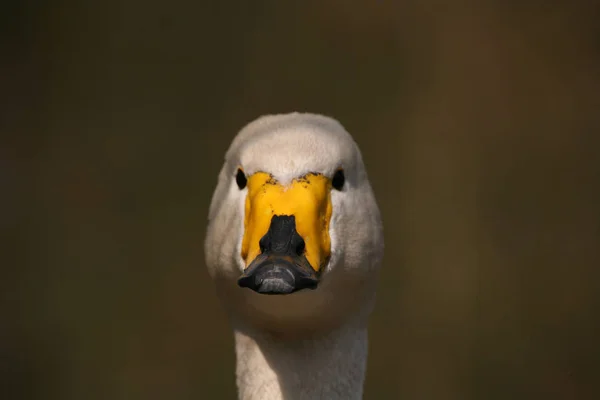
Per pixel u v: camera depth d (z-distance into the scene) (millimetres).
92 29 13914
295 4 13695
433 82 13531
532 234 13359
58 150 13836
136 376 13258
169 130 13734
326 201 5680
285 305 5832
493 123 13484
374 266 6105
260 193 5594
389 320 13234
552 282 13258
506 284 13266
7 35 13891
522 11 13523
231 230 5879
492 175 13430
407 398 13047
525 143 13453
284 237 5312
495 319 13219
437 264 13328
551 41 13461
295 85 13555
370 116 13531
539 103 13461
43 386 13234
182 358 13242
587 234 13289
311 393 6195
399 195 13453
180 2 13828
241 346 6312
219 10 13766
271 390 6191
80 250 13641
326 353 6207
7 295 13523
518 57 13523
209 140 13625
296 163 5680
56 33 13930
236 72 13672
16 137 13828
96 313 13477
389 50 13578
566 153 13430
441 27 13570
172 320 13336
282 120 6250
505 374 13102
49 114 13852
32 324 13453
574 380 13047
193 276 13406
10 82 13891
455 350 13141
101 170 13758
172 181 13672
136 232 13617
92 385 13258
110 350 13336
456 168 13430
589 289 13195
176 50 13805
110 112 13836
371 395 13055
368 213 6039
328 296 5855
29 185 13766
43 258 13625
